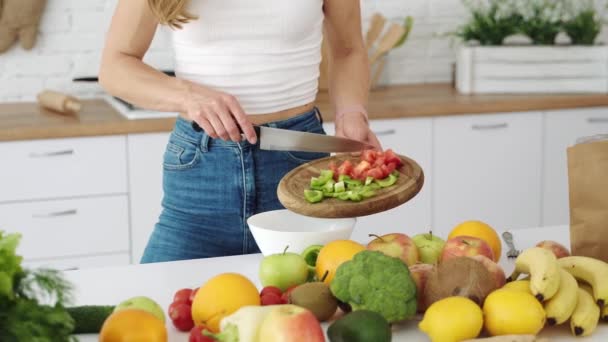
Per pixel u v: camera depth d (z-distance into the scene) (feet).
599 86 10.30
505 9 11.35
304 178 5.30
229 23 5.51
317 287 3.72
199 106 5.27
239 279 3.63
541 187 10.14
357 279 3.56
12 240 2.93
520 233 5.23
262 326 3.18
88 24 10.53
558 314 3.57
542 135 10.02
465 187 9.91
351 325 3.27
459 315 3.40
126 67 5.57
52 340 2.89
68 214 8.92
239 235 5.89
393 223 9.80
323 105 9.73
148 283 4.42
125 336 3.20
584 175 4.19
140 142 8.93
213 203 5.81
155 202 9.07
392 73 11.54
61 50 10.52
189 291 3.85
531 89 10.38
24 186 8.78
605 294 3.70
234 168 5.74
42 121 8.95
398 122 9.56
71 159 8.82
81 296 4.21
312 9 5.68
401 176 5.25
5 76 10.41
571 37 10.48
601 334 3.66
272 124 5.77
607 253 4.19
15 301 2.89
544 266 3.62
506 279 3.93
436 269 3.72
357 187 5.05
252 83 5.66
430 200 9.83
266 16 5.54
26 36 10.25
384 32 11.32
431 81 11.67
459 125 9.75
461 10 11.53
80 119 9.03
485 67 10.42
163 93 5.41
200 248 5.88
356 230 9.71
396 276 3.56
